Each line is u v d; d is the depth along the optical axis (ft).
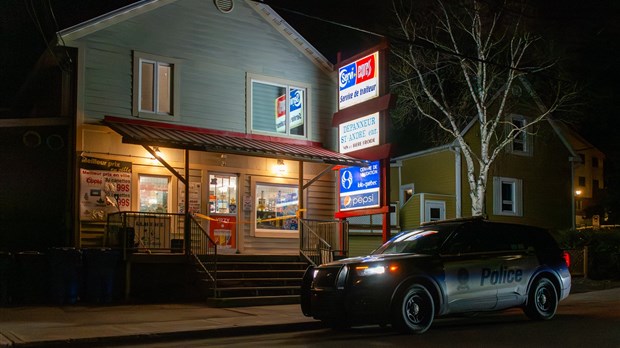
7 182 55.11
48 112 63.41
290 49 66.54
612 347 28.81
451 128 97.04
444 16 83.35
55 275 47.47
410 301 33.40
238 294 50.83
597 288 65.51
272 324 37.29
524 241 39.01
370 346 29.66
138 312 43.21
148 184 57.62
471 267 35.70
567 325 36.83
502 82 93.04
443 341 30.91
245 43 63.62
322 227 66.33
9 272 46.57
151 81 58.34
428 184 102.27
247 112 62.85
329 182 67.92
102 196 54.34
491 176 100.68
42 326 36.42
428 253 35.29
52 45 54.03
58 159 55.62
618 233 77.71
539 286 38.75
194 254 52.95
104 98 55.31
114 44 56.18
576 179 123.65
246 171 62.90
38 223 54.95
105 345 32.24
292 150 57.93
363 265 33.58
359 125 61.21
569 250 73.67
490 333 33.63
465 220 37.42
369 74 60.49
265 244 63.41
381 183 57.67
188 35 60.29
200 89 60.49
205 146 51.60
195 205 59.41
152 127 56.44
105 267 48.98
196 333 34.91
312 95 67.41
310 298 36.40
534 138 106.52
